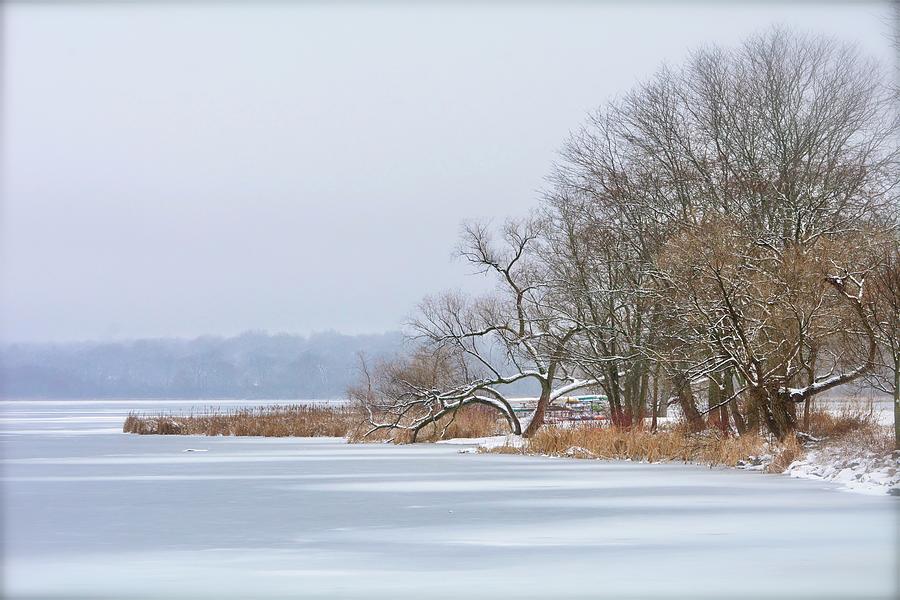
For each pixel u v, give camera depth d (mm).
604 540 79125
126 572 67688
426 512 97938
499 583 62688
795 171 165875
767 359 144375
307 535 83500
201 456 184375
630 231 179625
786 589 60219
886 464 118375
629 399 188875
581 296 186250
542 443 181500
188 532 85750
